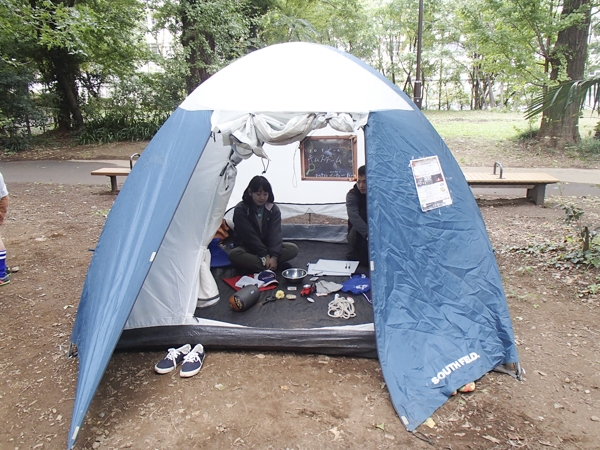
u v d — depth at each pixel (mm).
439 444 2352
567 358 3117
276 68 3625
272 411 2609
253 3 17859
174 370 3025
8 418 2609
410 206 3184
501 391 2775
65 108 16891
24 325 3691
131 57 15805
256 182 4297
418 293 3000
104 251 3189
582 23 11492
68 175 10688
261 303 3818
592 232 4934
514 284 4320
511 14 11664
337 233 5656
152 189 3168
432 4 25047
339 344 3150
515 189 8695
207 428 2482
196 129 3301
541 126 12789
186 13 14781
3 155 13797
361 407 2639
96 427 2504
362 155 5816
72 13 8828
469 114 25266
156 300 3311
